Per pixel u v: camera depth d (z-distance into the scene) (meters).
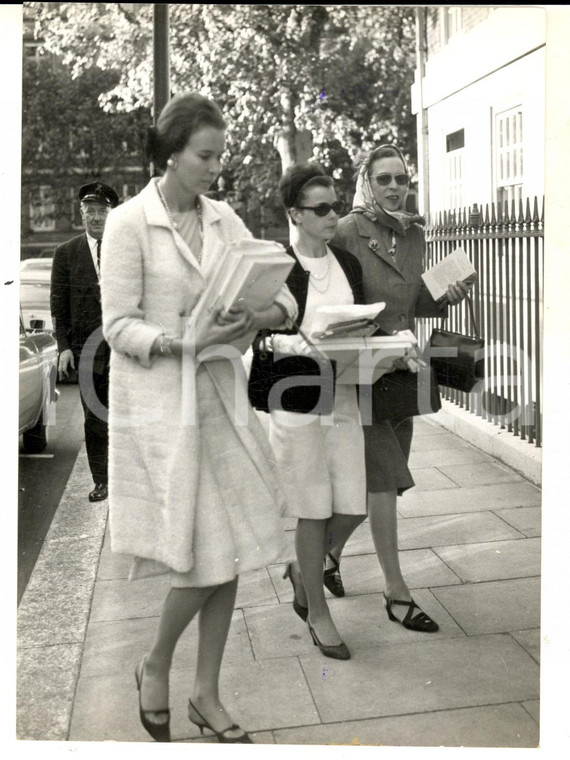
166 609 2.77
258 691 3.01
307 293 2.91
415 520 3.10
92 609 2.99
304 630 3.04
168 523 2.64
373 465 3.06
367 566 3.09
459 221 3.01
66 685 3.00
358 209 2.94
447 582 3.08
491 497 3.10
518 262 3.03
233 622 3.04
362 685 3.04
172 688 2.88
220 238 2.72
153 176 2.72
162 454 2.66
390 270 2.98
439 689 3.04
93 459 2.96
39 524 2.99
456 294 3.04
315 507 3.02
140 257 2.63
